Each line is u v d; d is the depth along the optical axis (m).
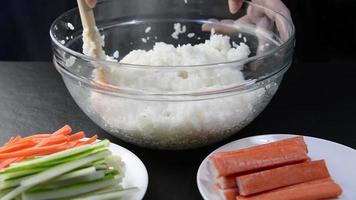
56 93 1.13
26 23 1.77
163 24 1.16
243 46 1.03
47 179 0.69
